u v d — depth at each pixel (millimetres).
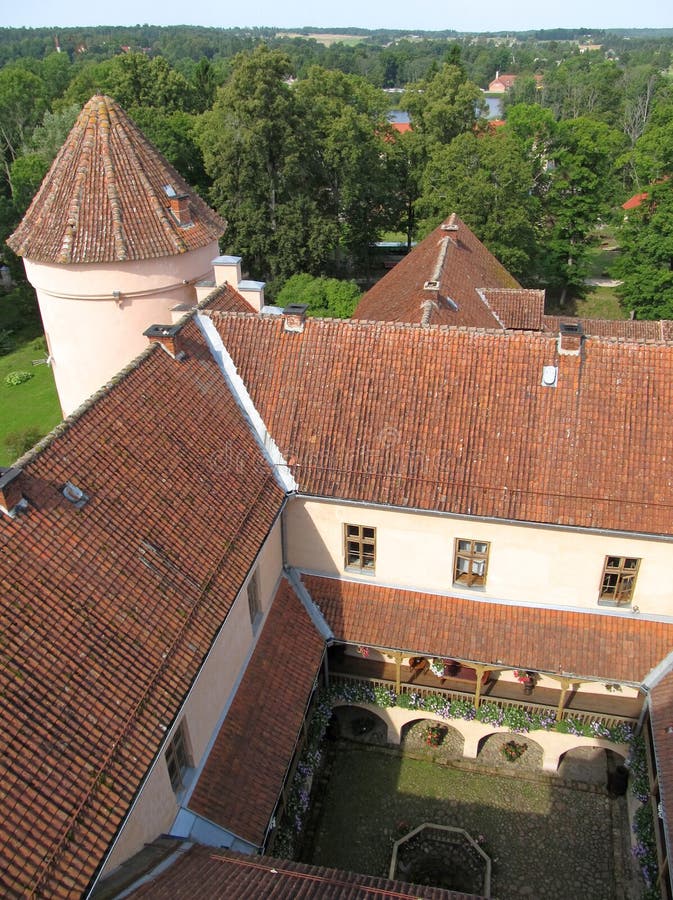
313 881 14078
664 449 19766
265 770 18531
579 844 21797
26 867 10742
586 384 20641
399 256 80562
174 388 20750
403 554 22031
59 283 24469
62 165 24875
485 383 21250
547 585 21281
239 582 17828
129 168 24547
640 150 59312
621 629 20953
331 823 22484
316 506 21859
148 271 24531
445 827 21891
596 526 19375
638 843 20078
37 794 11531
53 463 15969
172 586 16219
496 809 22781
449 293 33094
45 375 59500
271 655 20969
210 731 17844
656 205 58750
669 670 20172
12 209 67812
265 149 58406
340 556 22781
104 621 14445
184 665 15156
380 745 24812
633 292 60062
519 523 20047
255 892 13281
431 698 23094
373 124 72250
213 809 16969
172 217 25172
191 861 14398
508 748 24344
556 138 66000
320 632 22391
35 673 12797
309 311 52250
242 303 26531
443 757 24375
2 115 79000
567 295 70375
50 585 14094
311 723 22766
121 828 12227
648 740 21016
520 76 187500
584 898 20484
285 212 60281
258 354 23125
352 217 70250
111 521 16172
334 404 22047
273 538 21828
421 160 71250
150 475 17953
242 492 20016
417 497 20547
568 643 20906
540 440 20406
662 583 20406
